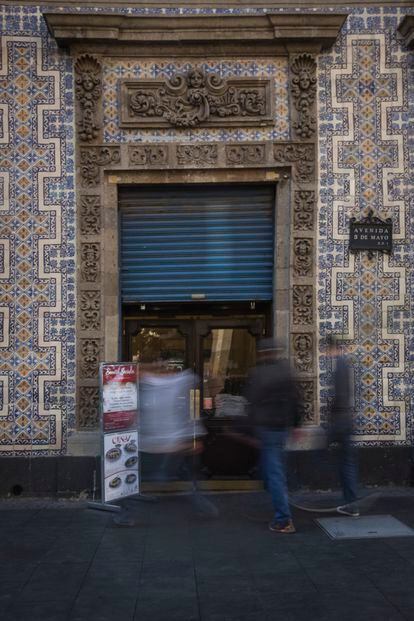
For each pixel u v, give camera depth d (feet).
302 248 29.01
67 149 28.94
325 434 28.40
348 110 29.40
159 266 29.86
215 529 23.29
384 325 29.09
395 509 25.58
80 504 27.35
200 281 29.86
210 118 29.25
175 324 30.50
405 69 29.50
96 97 29.01
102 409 25.14
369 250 29.19
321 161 29.30
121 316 30.14
